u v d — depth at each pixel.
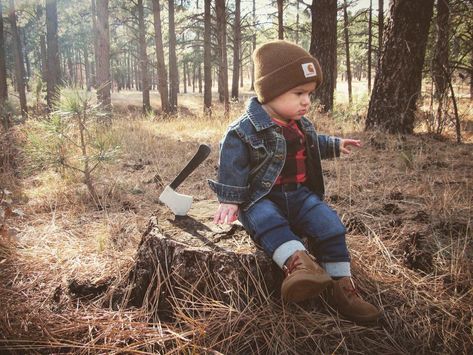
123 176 4.76
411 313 2.14
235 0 18.53
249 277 2.07
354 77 53.72
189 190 4.27
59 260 2.70
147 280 2.26
